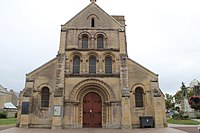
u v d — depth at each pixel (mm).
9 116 57719
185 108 45844
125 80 25844
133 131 21312
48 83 26391
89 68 27109
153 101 25609
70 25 28719
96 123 25578
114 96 25562
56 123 23734
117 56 27375
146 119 25062
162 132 20141
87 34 28484
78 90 25828
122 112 24312
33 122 24984
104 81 26094
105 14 29672
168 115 64562
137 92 26719
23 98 25031
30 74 26594
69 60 26938
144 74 27047
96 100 26281
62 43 27500
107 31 28656
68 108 25016
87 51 27453
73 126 24547
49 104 25672
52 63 27188
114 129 23422
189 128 24422
